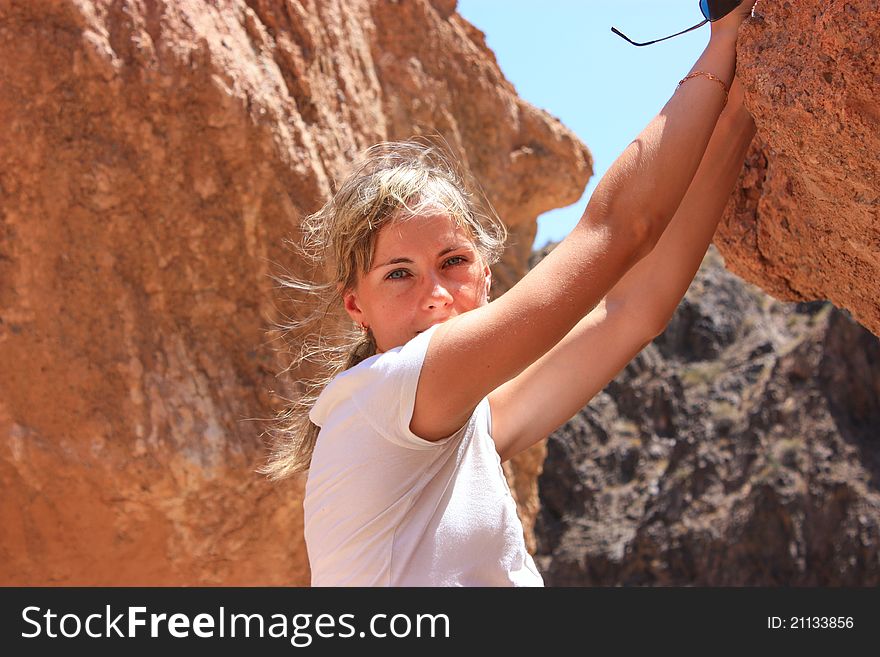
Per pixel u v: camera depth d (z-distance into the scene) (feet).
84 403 16.93
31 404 16.79
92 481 16.98
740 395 97.35
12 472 16.84
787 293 8.41
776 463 88.74
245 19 19.25
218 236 17.81
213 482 17.54
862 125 5.84
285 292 18.26
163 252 17.52
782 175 7.48
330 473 5.16
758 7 6.28
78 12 16.67
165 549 17.79
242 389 18.06
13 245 16.62
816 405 90.43
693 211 6.98
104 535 17.52
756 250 8.21
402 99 27.27
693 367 101.65
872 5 5.52
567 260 5.19
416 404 4.93
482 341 4.84
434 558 5.06
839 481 85.97
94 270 17.04
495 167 30.53
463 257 5.64
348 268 5.86
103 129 16.94
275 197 18.17
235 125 17.60
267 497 18.10
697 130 5.84
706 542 88.12
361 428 5.09
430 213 5.53
